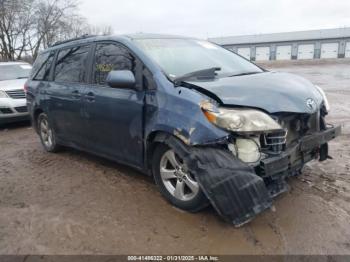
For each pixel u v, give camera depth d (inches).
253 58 2529.5
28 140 287.1
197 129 124.5
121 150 166.7
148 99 144.9
